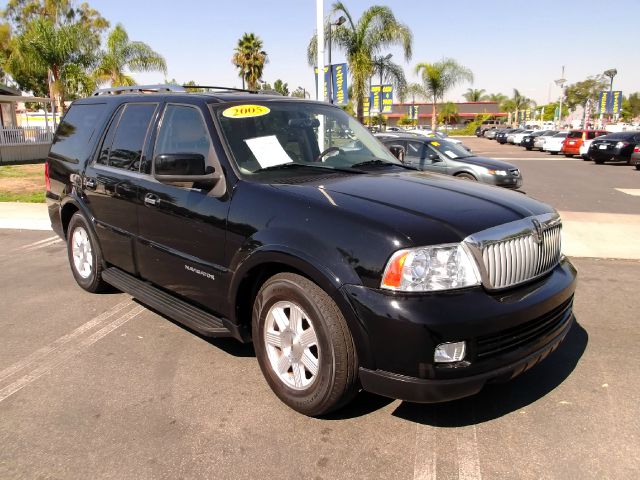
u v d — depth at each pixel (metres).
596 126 56.56
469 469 2.75
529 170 21.36
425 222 2.85
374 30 20.91
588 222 9.20
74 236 5.45
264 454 2.87
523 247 3.03
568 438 3.00
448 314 2.64
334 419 3.19
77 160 5.20
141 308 5.08
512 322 2.79
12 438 3.03
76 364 3.94
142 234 4.28
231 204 3.45
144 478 2.69
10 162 24.23
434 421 3.17
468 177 11.98
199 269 3.71
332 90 16.20
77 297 5.40
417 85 37.09
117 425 3.15
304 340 3.09
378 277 2.73
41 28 25.86
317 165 3.91
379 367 2.78
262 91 4.94
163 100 4.30
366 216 2.90
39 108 49.28
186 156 3.48
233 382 3.65
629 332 4.51
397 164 4.35
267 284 3.25
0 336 4.46
